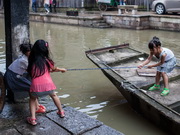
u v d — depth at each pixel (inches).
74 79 271.0
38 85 133.9
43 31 590.6
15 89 147.6
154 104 161.9
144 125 177.2
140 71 229.3
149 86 201.9
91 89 245.1
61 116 147.8
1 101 145.2
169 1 579.2
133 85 187.5
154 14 613.3
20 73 145.0
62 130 135.5
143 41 449.4
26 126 138.9
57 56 357.4
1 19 869.8
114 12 718.5
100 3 747.4
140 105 180.1
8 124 140.4
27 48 142.4
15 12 157.5
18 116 148.6
